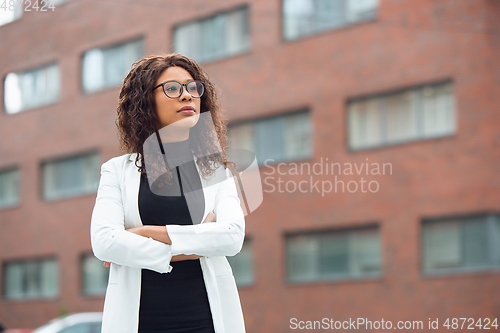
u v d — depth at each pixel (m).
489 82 13.47
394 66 14.60
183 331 1.80
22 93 19.88
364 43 15.01
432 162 14.04
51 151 19.59
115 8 18.39
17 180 20.50
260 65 16.36
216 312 1.83
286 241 15.85
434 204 13.98
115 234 1.76
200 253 1.78
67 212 19.52
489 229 13.42
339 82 15.29
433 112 14.13
